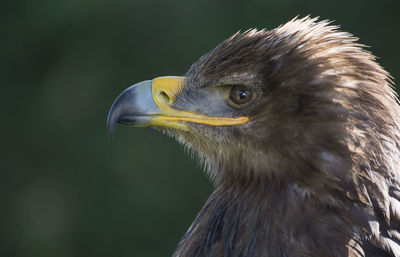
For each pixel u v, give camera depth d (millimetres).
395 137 4746
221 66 5188
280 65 4938
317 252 4527
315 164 4707
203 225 5141
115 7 16484
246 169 5051
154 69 16328
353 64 4855
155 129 5836
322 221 4598
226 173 5242
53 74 17328
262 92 4996
